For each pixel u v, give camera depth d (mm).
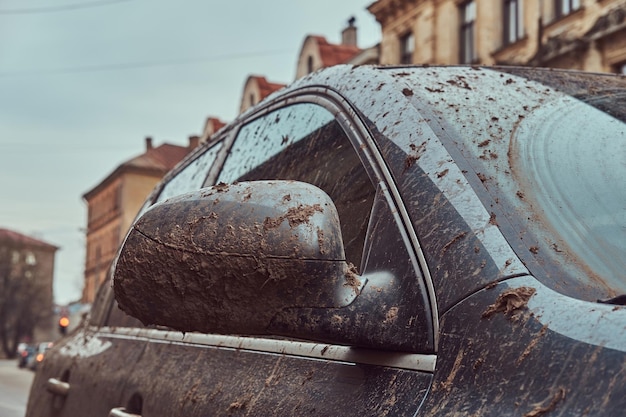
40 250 79875
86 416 2270
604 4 17672
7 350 74188
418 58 24656
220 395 1535
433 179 1288
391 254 1258
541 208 1254
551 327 988
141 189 56031
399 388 1129
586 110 1585
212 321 1232
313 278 1164
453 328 1092
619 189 1344
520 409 940
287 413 1306
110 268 2945
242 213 1203
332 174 1586
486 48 21453
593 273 1145
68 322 3873
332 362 1312
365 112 1562
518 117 1492
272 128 2039
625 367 882
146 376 1948
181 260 1215
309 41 29766
